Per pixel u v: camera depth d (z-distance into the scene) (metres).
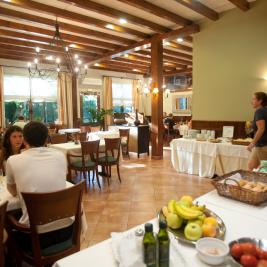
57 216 1.56
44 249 1.63
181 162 5.21
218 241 1.02
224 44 5.15
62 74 9.17
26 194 1.44
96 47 7.37
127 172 5.28
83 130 7.68
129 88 11.88
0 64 7.99
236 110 5.07
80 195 1.65
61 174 1.73
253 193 1.46
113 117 10.28
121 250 0.96
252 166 3.28
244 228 1.22
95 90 10.52
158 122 6.47
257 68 4.72
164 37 6.02
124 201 3.64
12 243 1.73
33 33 5.77
